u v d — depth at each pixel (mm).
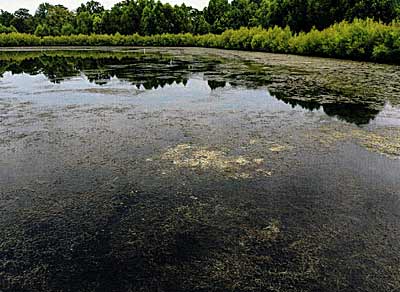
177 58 17625
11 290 2139
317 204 3055
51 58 18109
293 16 28672
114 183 3492
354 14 24109
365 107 6336
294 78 9820
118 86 8828
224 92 7902
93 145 4508
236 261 2365
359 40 14898
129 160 4031
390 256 2379
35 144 4559
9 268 2326
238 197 3195
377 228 2697
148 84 9117
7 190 3369
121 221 2859
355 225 2740
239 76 10375
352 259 2359
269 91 7938
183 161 3984
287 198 3162
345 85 8562
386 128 5086
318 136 4770
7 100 7168
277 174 3631
